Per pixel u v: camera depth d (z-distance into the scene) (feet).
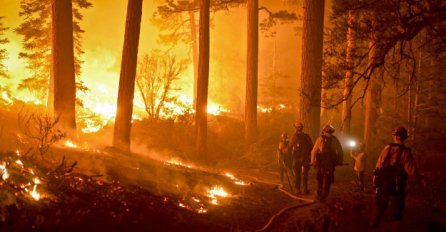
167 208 25.50
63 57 50.08
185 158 61.93
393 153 24.20
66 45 50.31
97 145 51.08
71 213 19.60
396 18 33.99
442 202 35.76
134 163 38.01
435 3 32.81
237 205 32.27
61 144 40.75
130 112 50.34
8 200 18.40
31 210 18.66
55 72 49.75
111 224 20.07
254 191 39.29
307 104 52.54
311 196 37.47
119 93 50.29
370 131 71.15
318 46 53.01
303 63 53.47
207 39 68.18
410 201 35.65
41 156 29.50
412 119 81.41
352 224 25.66
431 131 75.46
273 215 30.25
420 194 40.88
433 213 26.86
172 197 29.66
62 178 23.81
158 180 33.76
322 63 39.73
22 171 22.93
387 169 24.07
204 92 67.67
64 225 18.38
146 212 23.43
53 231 17.58
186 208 27.58
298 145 38.40
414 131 74.54
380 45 35.58
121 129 49.73
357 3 36.83
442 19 32.53
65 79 49.98
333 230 24.52
